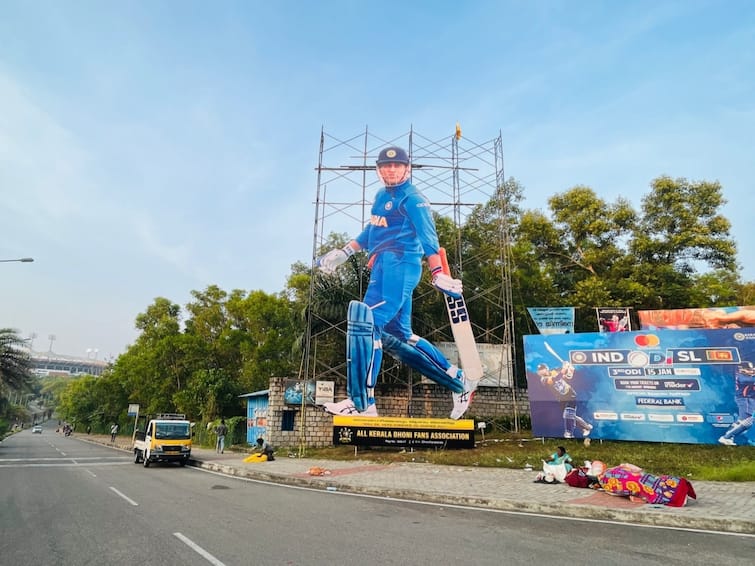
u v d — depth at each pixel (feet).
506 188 113.09
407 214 82.02
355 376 78.28
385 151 83.51
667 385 59.52
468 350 81.66
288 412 81.56
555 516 32.48
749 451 53.72
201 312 152.97
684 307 97.45
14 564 20.54
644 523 30.27
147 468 66.08
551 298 105.29
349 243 85.61
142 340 165.48
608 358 63.00
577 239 109.50
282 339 131.23
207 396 121.90
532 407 65.51
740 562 21.70
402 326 79.82
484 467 56.65
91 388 253.44
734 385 56.90
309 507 34.60
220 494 40.96
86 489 43.78
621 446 60.13
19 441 162.50
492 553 22.44
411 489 41.39
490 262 101.71
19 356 131.44
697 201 98.58
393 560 20.95
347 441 68.49
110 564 20.48
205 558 21.20
